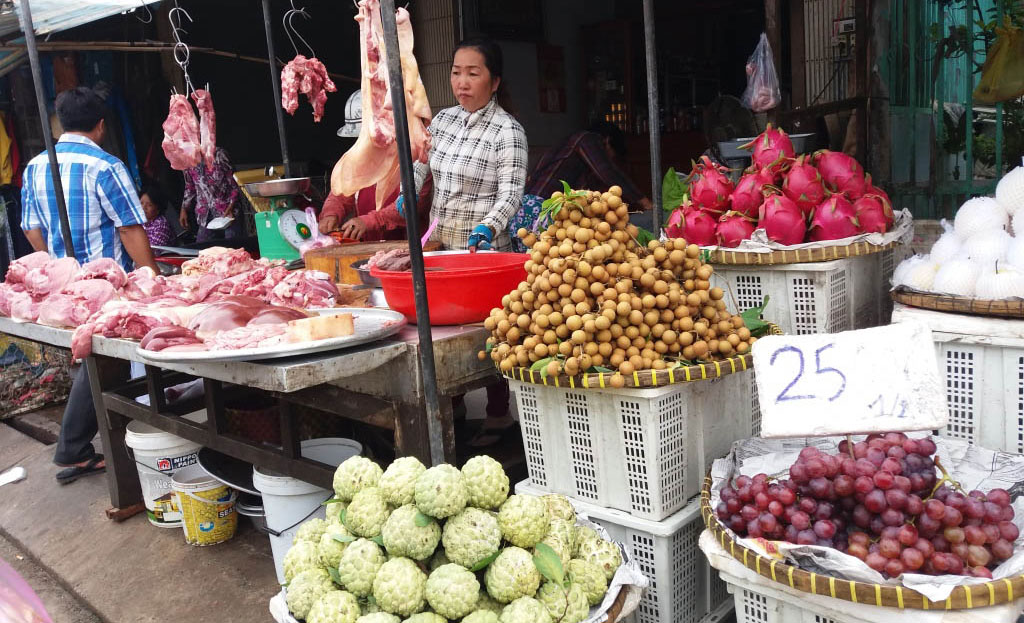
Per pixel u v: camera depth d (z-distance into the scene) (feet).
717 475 6.49
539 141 23.26
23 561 11.51
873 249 7.62
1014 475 5.97
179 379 12.21
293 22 23.07
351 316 7.50
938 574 4.96
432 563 5.52
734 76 25.11
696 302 6.70
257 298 9.43
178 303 10.06
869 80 14.21
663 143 23.48
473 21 20.86
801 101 15.05
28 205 13.78
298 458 8.71
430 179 13.29
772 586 5.41
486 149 11.15
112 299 10.28
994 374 6.60
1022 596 4.71
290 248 13.70
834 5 15.11
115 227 13.78
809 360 5.60
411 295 8.29
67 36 21.08
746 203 8.22
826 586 4.90
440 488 5.29
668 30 25.39
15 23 16.48
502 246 11.91
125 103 21.94
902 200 15.43
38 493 13.33
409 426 7.80
